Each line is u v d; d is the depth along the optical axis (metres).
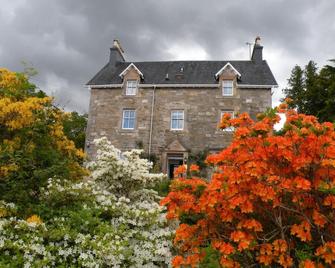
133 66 22.55
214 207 4.03
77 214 5.30
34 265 4.37
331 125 3.85
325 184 3.53
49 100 7.82
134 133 21.53
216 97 21.45
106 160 7.64
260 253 3.85
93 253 4.73
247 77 22.08
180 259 4.22
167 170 20.78
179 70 23.56
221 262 3.96
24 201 5.86
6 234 4.77
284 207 3.70
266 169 3.79
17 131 7.30
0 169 6.07
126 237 5.14
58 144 8.36
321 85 22.50
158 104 21.84
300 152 3.83
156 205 6.84
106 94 22.52
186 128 21.19
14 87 8.14
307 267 3.46
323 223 3.62
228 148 4.15
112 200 6.41
